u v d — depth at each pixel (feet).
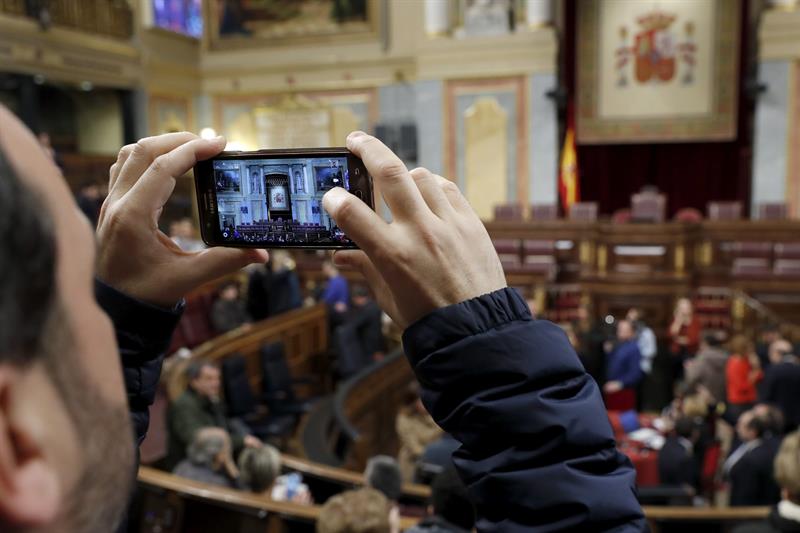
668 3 44.21
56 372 1.09
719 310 34.68
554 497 2.09
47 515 1.05
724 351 25.67
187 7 50.06
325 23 49.16
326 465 16.21
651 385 29.43
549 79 44.11
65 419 1.10
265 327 26.22
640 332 27.99
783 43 40.88
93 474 1.15
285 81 50.19
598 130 46.26
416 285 2.17
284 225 2.81
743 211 46.16
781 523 9.60
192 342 29.07
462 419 2.17
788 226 35.35
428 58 45.91
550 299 36.99
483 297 2.19
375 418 22.68
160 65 46.62
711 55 44.14
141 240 2.62
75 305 1.15
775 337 27.09
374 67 48.42
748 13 43.75
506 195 45.83
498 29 44.62
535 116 44.68
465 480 2.23
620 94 45.68
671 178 48.65
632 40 45.03
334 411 19.34
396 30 47.78
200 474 13.37
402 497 13.24
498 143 45.52
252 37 50.60
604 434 2.18
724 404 23.38
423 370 2.20
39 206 1.09
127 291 2.64
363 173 2.78
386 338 32.09
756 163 42.24
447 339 2.14
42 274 1.07
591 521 2.07
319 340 30.68
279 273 31.19
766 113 41.68
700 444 19.01
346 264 2.71
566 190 46.55
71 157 40.09
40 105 46.62
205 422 17.46
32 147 1.19
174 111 48.67
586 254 37.22
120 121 45.29
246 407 21.99
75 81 38.75
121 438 1.24
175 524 11.21
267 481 12.62
